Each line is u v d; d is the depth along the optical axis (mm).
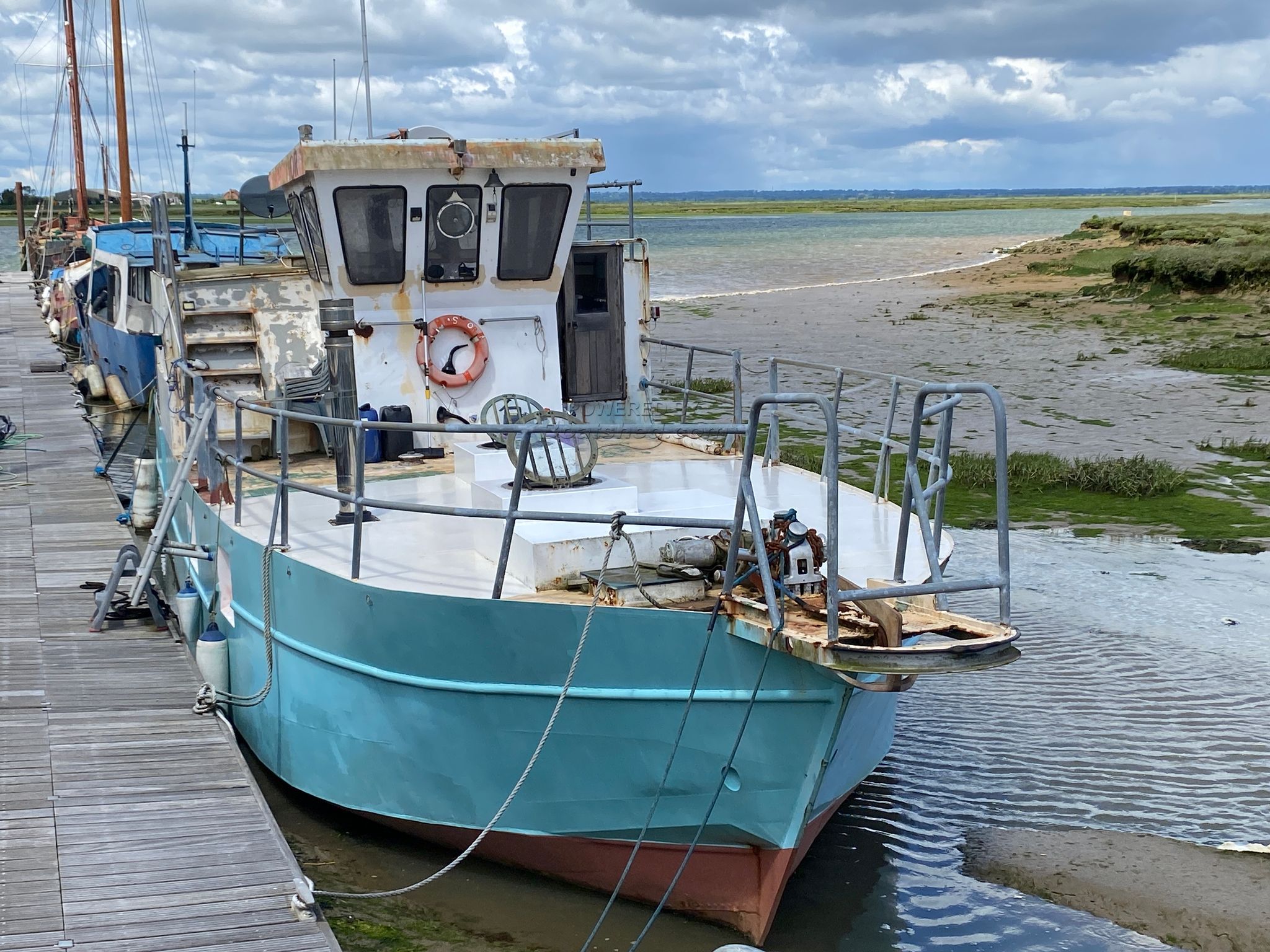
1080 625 13156
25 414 23469
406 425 7555
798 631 6434
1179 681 11625
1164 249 55531
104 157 44781
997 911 7992
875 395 28938
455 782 7879
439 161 10359
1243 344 36844
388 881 8250
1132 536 16672
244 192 15133
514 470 8523
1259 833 8852
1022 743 10398
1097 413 26344
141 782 8273
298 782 8914
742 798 7188
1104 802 9359
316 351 12188
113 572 11555
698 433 6738
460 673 7531
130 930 6602
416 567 8164
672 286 69188
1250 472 20391
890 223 153750
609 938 7625
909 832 9023
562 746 7457
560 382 11609
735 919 7648
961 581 6324
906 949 7605
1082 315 47812
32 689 9875
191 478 11875
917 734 10648
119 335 26672
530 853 7984
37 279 49094
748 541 7211
